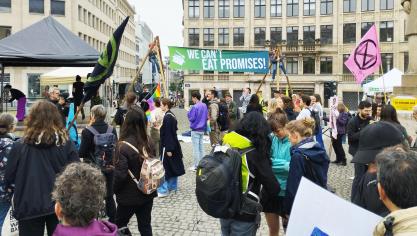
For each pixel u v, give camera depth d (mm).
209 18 61531
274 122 4898
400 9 53438
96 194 2295
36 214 3811
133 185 4613
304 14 58906
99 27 70062
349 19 56812
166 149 8047
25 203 3809
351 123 8023
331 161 12070
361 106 7941
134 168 4578
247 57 12289
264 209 4762
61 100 9359
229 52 12156
